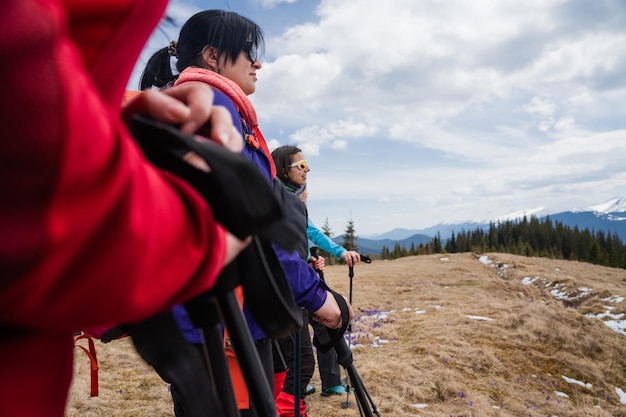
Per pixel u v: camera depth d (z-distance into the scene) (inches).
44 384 18.4
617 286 1079.6
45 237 13.7
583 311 772.0
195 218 19.1
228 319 27.3
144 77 72.2
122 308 16.7
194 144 19.3
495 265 1454.2
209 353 28.5
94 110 15.1
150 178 17.5
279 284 29.5
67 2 17.6
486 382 255.0
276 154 168.9
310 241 160.7
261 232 23.0
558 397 261.4
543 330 333.7
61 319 16.0
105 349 241.9
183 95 24.6
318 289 71.3
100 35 19.0
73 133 13.9
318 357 208.4
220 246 20.0
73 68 14.8
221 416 30.8
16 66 13.1
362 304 497.0
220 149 19.8
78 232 14.4
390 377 235.3
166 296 18.3
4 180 13.1
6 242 13.2
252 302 28.0
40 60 13.6
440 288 649.6
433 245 4244.6
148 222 16.5
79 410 162.4
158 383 197.3
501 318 365.4
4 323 16.4
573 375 289.9
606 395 275.4
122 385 191.9
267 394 28.0
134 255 15.9
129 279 16.2
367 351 289.3
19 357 17.4
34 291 14.6
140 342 30.1
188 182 20.1
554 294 1045.8
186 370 31.0
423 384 230.5
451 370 259.1
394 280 759.7
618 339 348.8
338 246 173.5
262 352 74.8
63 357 19.5
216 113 24.4
